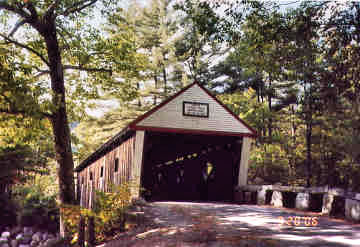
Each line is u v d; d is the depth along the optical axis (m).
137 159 12.16
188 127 12.92
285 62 10.60
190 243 5.34
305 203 9.34
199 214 8.45
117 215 7.83
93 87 14.03
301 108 19.42
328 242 5.03
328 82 9.55
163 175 20.36
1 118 10.01
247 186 12.43
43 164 24.77
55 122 11.45
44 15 11.18
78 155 28.92
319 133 19.64
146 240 6.02
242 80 27.58
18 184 22.91
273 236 5.54
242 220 7.42
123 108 27.45
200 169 16.39
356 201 7.13
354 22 8.30
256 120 22.44
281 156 22.25
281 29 9.51
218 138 14.05
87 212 7.73
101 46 12.61
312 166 20.59
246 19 9.40
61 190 11.48
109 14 13.03
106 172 16.92
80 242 7.04
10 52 10.30
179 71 27.84
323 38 9.53
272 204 11.02
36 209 19.97
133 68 13.69
